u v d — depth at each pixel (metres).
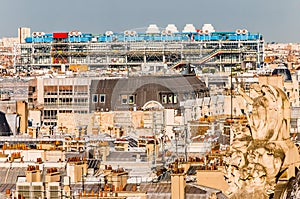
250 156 137.12
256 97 140.00
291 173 136.25
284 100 138.88
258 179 136.38
